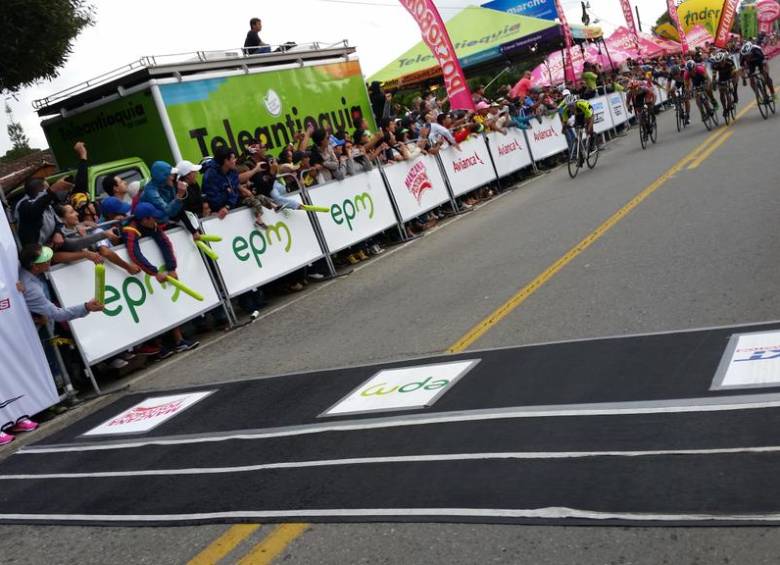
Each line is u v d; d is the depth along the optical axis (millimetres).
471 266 8086
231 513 3605
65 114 9875
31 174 10500
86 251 6445
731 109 15430
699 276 5754
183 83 9359
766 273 5445
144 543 3525
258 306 8766
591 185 11812
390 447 3934
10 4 11102
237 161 9062
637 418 3600
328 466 3883
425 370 5055
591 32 22625
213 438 4719
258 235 8641
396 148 11562
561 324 5375
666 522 2756
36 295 6004
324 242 9609
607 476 3152
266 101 10555
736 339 4324
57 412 6262
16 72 11977
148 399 6031
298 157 9789
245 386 5734
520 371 4598
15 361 5914
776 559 2455
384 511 3281
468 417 4070
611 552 2678
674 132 16844
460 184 12945
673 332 4688
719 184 9219
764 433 3199
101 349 6547
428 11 13625
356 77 12625
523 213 10828
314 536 3225
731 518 2693
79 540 3715
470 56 20047
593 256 7164
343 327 6867
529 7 21688
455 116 13953
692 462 3109
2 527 4094
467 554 2854
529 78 20359
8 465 5188
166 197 7461
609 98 20594
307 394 5164
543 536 2854
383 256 10383
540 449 3516
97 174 8688
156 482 4219
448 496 3287
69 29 12258
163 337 7562
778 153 10406
